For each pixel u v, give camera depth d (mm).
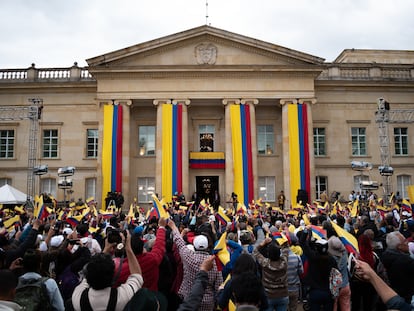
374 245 10453
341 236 7445
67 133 43469
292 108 39938
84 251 8039
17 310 4727
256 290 4516
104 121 39344
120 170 38562
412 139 44719
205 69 39875
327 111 44125
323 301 8234
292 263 9469
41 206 12547
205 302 6832
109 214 20391
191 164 41281
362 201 34594
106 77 40125
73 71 43875
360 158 43812
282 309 8180
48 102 43719
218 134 43188
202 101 41469
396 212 20703
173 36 40219
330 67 44562
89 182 43281
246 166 38938
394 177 44031
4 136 43875
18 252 7562
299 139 39406
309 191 38594
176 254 8914
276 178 42562
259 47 40406
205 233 8344
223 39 40750
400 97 44625
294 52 40188
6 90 43531
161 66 39719
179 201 33562
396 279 7086
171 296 8234
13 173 43125
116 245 6902
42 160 43125
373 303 9875
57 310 6277
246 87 40344
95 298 4852
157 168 39156
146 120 43094
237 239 11227
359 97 44438
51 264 8898
